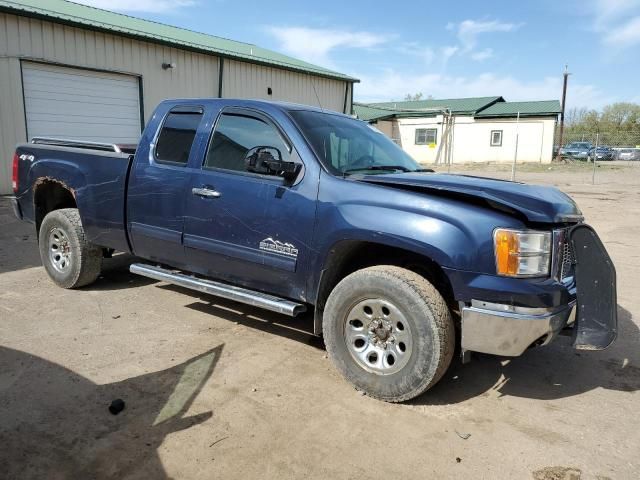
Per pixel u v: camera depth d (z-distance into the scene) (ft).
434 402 11.71
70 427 10.12
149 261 17.61
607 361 14.23
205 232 14.30
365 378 11.71
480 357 14.25
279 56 75.61
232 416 10.75
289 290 13.19
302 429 10.39
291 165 12.50
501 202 10.72
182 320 16.03
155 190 15.31
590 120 250.37
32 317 15.83
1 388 11.51
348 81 79.25
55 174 17.87
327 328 12.30
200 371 12.68
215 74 59.82
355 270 13.29
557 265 11.02
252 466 9.20
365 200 11.71
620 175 93.91
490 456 9.75
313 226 12.34
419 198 11.21
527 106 134.51
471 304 10.72
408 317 11.07
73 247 17.89
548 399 12.04
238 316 16.56
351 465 9.34
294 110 13.98
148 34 52.47
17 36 42.24
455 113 132.67
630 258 26.03
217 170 14.19
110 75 49.62
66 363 12.82
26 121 43.65
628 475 9.30
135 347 13.94
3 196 42.16
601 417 11.28
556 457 9.78
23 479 8.63
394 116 138.82
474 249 10.54
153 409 10.89
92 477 8.77
